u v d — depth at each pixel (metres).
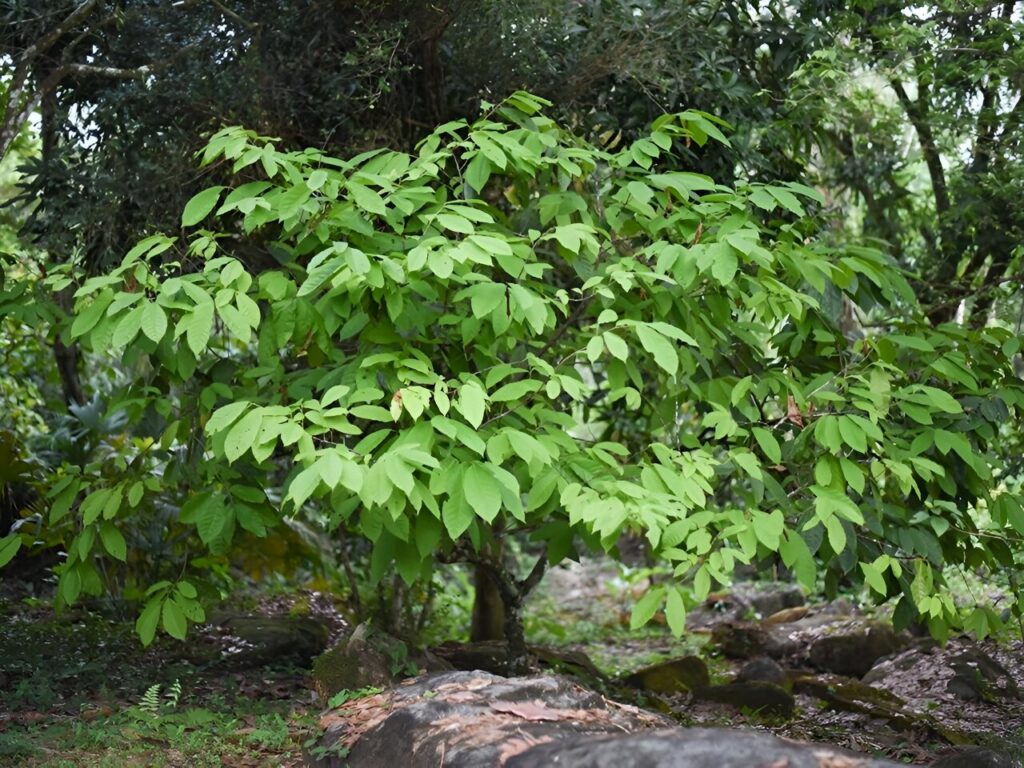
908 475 4.36
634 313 4.71
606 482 4.13
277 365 4.79
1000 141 7.24
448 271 3.80
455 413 4.34
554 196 4.93
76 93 6.38
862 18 7.21
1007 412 4.98
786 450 4.89
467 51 6.16
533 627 11.22
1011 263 7.30
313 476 3.41
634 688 7.95
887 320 6.84
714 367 5.55
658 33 6.16
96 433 9.27
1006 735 6.43
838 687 7.54
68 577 4.61
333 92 6.00
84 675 6.05
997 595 8.91
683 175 4.68
